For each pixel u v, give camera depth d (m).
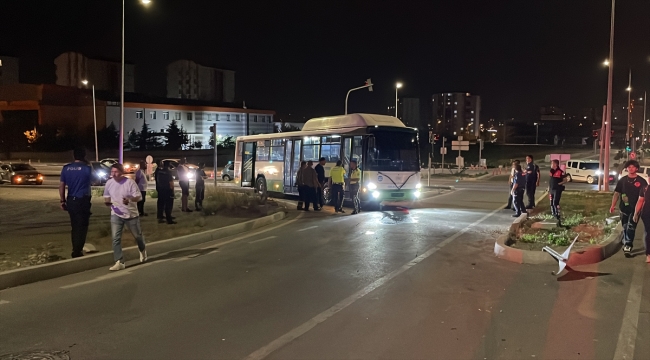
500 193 28.72
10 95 70.31
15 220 14.99
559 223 13.62
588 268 9.05
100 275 8.91
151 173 36.97
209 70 100.12
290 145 22.95
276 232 13.63
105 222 14.52
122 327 6.25
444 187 32.94
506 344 5.57
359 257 10.25
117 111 69.75
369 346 5.57
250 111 88.94
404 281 8.30
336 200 18.27
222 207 18.02
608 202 21.02
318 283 8.24
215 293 7.71
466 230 13.76
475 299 7.26
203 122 80.44
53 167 57.16
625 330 5.95
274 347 5.57
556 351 5.36
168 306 7.09
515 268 9.15
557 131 145.88
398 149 19.03
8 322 6.46
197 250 11.17
